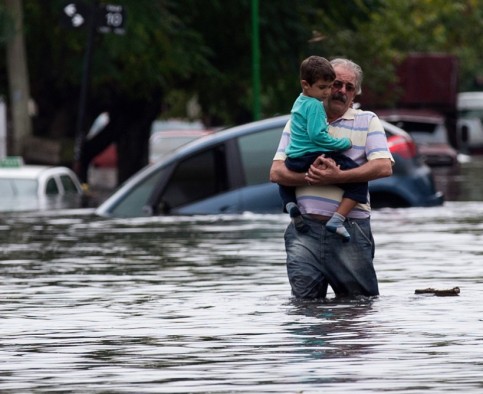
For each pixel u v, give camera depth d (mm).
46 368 13992
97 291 20328
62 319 17469
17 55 64625
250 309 18016
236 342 15359
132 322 17109
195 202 36406
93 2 61219
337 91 18438
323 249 18672
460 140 106500
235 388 12719
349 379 13039
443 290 19188
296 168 18484
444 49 123188
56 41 66188
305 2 73750
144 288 20594
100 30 60406
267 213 36125
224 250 26391
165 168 36750
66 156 64125
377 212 36344
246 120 87438
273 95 76812
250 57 74000
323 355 14398
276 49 73000
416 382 12852
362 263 18703
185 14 69812
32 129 72562
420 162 38125
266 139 36469
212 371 13625
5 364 14242
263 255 25281
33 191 47500
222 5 71312
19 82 64750
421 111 92875
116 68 65000
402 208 37281
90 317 17625
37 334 16266
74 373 13680
